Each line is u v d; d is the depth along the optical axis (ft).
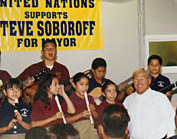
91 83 13.15
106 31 14.78
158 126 10.34
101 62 13.20
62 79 13.64
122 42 14.94
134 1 14.90
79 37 14.51
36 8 14.08
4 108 10.60
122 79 15.02
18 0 13.94
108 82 12.33
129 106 10.90
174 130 10.27
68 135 5.32
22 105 10.87
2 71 13.55
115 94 12.18
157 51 15.25
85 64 14.66
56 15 14.25
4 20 13.91
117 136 6.45
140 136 10.49
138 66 15.10
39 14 14.12
